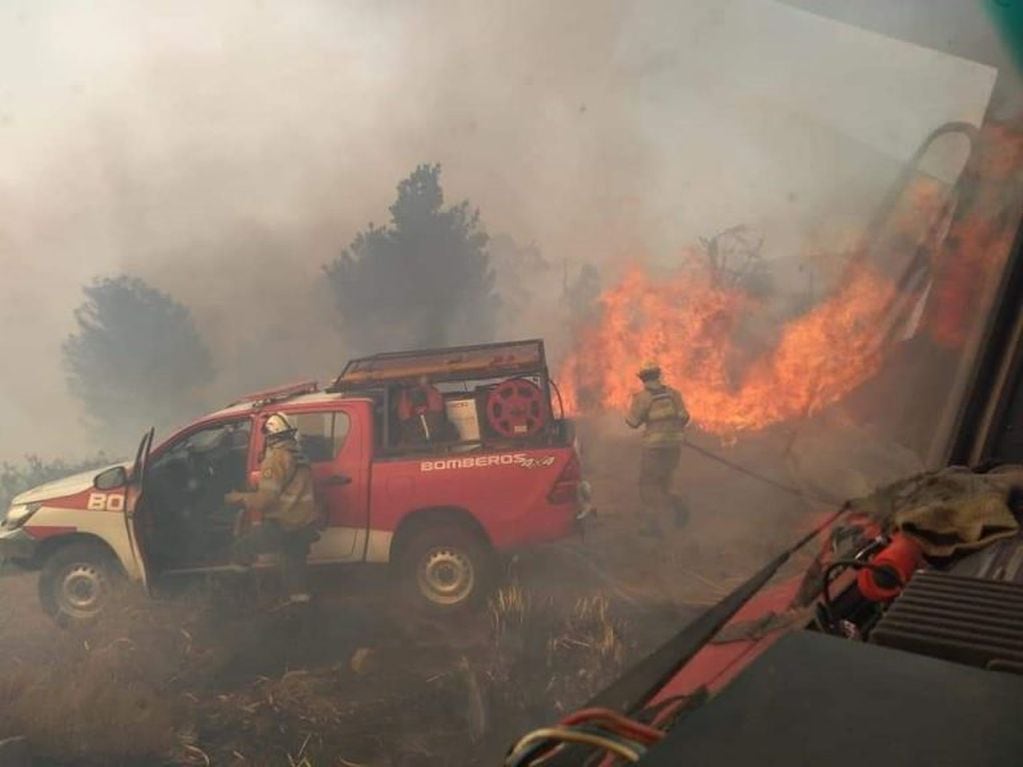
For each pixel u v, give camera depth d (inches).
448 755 141.4
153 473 217.9
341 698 162.4
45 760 141.5
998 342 119.0
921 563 73.6
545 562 232.1
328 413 216.4
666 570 217.0
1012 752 26.7
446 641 188.5
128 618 198.7
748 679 32.1
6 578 266.2
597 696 52.5
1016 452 116.0
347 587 224.2
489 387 224.2
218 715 157.6
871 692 30.8
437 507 211.2
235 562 208.7
